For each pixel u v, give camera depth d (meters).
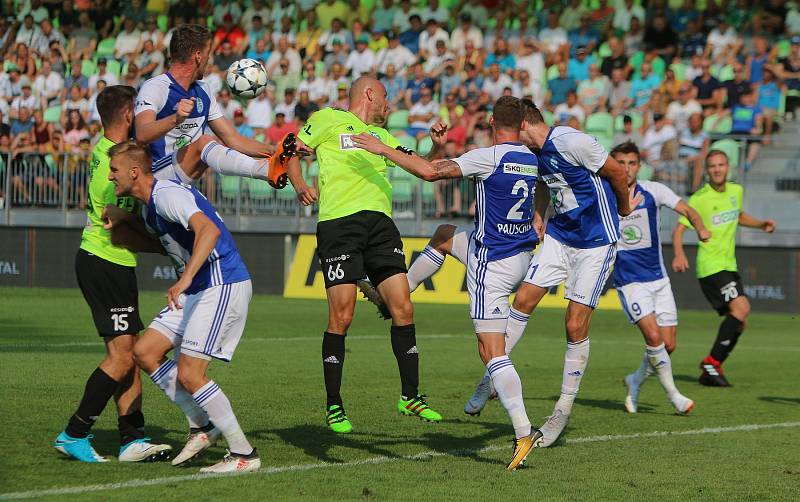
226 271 17.25
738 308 30.98
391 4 72.62
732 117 60.41
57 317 46.25
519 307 21.00
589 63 64.75
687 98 59.88
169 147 20.42
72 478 16.72
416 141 63.22
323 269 22.06
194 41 19.89
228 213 64.31
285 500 15.52
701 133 58.69
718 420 24.22
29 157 66.81
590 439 21.44
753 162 59.47
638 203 25.69
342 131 22.45
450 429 22.25
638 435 21.97
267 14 75.94
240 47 73.75
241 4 77.19
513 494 16.28
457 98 64.38
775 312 55.41
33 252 65.38
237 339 17.67
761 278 55.66
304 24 74.00
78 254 18.27
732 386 30.67
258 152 21.22
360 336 41.91
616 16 67.50
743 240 59.69
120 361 18.08
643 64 62.28
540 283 20.77
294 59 70.38
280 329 44.00
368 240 22.25
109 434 20.69
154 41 75.75
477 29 68.81
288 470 17.69
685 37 65.81
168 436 20.53
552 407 25.80
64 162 66.00
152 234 17.78
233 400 25.42
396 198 62.25
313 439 20.73
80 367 30.09
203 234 16.50
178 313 17.48
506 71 64.88
